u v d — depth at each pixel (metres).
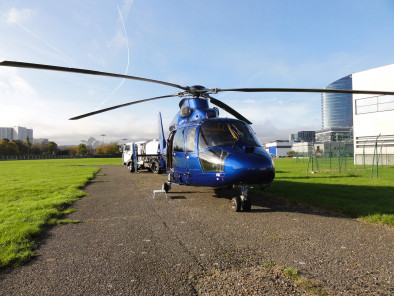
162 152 11.41
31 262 3.32
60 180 13.59
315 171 17.22
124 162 25.66
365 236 4.14
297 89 6.32
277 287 2.56
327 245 3.75
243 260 3.26
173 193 9.08
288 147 91.38
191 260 3.29
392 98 24.00
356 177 13.53
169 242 4.02
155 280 2.77
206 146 6.69
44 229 4.82
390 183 10.87
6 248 3.70
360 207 6.00
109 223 5.25
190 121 7.90
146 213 6.09
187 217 5.62
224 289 2.54
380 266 3.01
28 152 116.56
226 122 6.88
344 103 198.25
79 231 4.71
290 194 8.16
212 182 6.54
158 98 8.07
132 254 3.54
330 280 2.69
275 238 4.10
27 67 5.20
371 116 25.42
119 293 2.51
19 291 2.59
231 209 6.24
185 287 2.61
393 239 3.97
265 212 6.00
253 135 6.88
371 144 25.41
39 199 8.06
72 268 3.12
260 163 5.89
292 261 3.19
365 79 25.67
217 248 3.71
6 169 24.86
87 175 16.55
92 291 2.56
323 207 6.33
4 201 7.71
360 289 2.49
